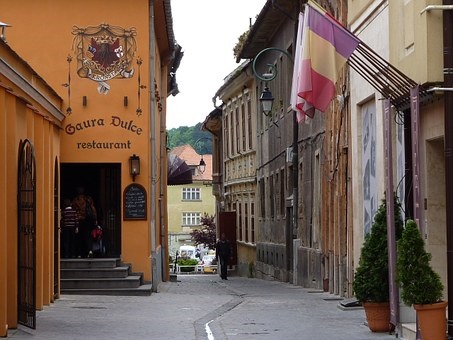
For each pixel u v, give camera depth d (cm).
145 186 2583
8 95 1502
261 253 4256
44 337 1418
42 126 1886
